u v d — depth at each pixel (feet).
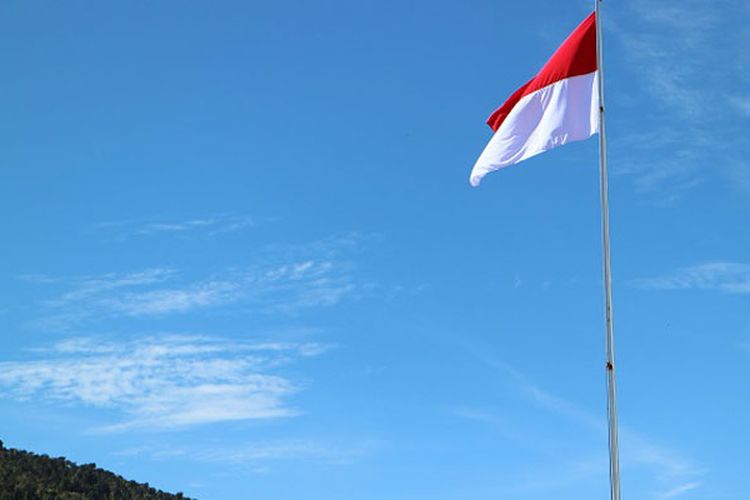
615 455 85.87
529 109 97.14
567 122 95.50
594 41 96.43
